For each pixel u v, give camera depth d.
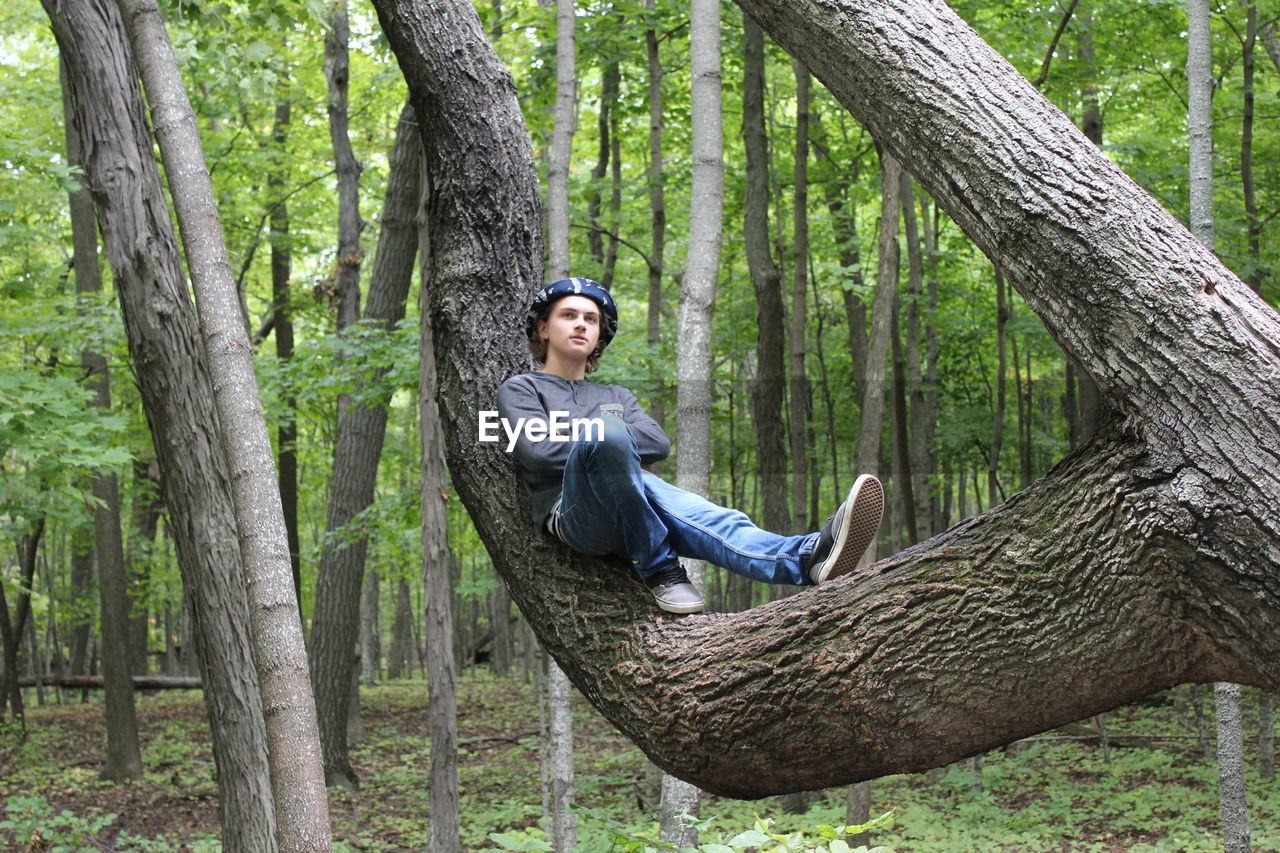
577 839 6.62
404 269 10.73
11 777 12.23
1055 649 1.87
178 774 12.13
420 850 8.59
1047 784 9.65
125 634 12.03
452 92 2.81
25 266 11.41
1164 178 10.62
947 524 17.27
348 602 11.48
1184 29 10.73
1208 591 1.76
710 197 5.03
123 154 5.39
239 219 14.59
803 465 9.95
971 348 16.53
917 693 1.97
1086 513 1.86
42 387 8.08
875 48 2.04
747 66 11.55
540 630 2.54
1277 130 11.88
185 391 5.40
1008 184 1.92
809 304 19.84
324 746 11.34
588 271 13.59
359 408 11.22
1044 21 10.80
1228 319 1.78
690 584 2.43
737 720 2.16
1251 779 9.05
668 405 11.06
